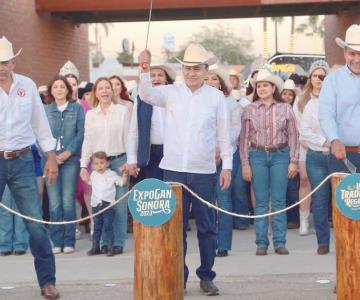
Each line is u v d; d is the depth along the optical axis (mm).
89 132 10953
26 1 17125
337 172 8203
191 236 12414
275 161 10297
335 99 8328
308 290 8734
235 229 13109
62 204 11062
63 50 19203
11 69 8305
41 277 8625
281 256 10547
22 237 11109
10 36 16391
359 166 8352
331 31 21266
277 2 16891
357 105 8312
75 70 13711
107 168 10953
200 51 8258
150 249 7316
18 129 8336
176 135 8297
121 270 9953
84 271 9930
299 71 17844
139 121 9422
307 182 12188
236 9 17859
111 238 10906
